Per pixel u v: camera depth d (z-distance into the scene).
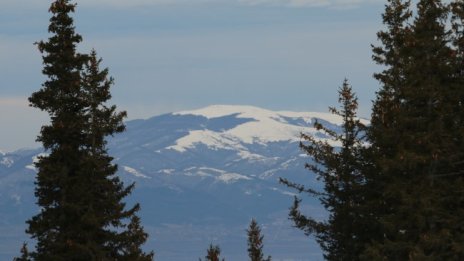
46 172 114.06
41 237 116.75
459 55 113.25
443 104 110.75
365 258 113.25
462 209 108.75
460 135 110.44
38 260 116.31
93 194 117.31
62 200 115.19
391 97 120.56
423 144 109.06
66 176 114.50
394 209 118.31
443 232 105.88
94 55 117.62
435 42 111.75
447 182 110.06
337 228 126.25
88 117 116.88
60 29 116.88
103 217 115.75
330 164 129.00
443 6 113.50
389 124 114.12
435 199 108.19
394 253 113.25
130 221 119.31
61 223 115.56
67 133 115.56
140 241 119.56
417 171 112.12
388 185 113.00
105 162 117.25
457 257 106.94
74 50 117.31
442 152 109.31
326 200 130.38
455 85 112.06
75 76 116.00
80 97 116.94
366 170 124.06
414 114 111.75
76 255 116.06
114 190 117.75
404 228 111.31
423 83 110.19
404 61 113.56
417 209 108.44
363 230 125.25
